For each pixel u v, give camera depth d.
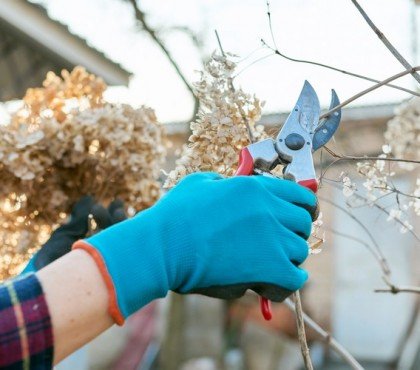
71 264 0.79
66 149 1.54
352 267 8.07
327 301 8.10
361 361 8.12
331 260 8.05
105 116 1.53
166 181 1.17
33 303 0.75
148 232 0.84
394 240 7.95
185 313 4.94
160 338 5.77
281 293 0.90
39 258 1.38
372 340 8.13
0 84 4.62
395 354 7.89
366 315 8.13
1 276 1.57
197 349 5.11
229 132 1.16
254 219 0.89
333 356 6.73
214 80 1.17
